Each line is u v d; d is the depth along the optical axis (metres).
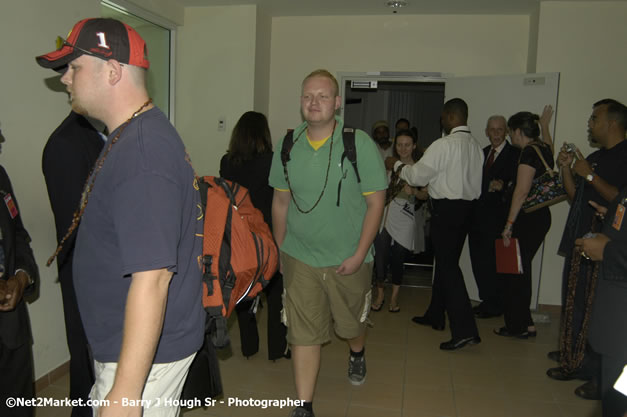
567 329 2.64
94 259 1.09
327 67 5.00
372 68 4.91
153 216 0.97
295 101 5.10
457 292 3.20
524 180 3.22
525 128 3.31
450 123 3.28
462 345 3.24
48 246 2.66
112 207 1.01
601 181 2.55
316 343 2.14
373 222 2.09
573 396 2.67
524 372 2.97
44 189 2.62
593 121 2.73
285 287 2.22
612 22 4.03
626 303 1.55
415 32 4.80
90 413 1.84
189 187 1.13
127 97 1.11
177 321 1.14
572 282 2.54
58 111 2.72
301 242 2.16
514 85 4.26
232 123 4.71
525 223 3.37
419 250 4.33
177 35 4.75
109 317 1.10
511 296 3.51
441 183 3.14
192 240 1.16
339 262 2.12
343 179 2.05
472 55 4.73
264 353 3.14
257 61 4.71
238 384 2.70
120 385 0.95
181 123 4.84
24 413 1.83
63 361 2.79
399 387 2.72
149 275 0.96
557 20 4.12
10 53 2.38
